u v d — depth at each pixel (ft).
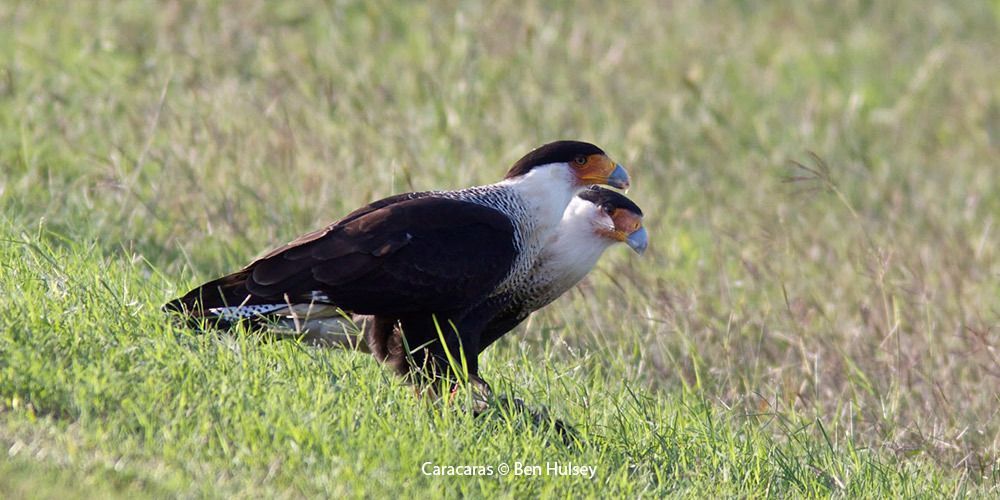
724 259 45.83
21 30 58.44
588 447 27.20
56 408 24.16
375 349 30.99
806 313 41.06
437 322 30.83
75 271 30.25
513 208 32.27
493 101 57.98
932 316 41.91
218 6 64.95
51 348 25.63
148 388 24.91
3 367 24.52
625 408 30.66
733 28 77.97
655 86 65.57
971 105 70.33
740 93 67.97
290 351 28.53
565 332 37.68
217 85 53.52
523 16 69.36
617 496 25.73
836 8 85.35
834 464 30.32
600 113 59.93
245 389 25.71
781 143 61.67
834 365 37.91
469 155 50.08
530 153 33.37
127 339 26.61
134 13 62.69
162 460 23.00
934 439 33.78
